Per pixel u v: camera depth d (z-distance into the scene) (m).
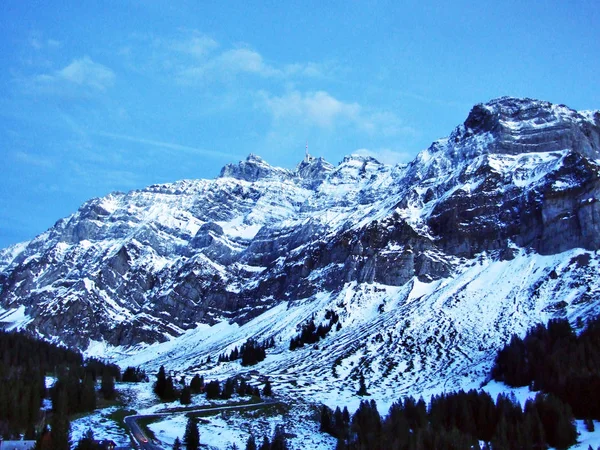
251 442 161.75
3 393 170.50
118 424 176.38
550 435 163.75
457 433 161.50
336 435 181.00
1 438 159.12
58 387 188.88
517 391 197.88
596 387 174.25
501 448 156.62
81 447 149.12
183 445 164.12
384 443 161.75
